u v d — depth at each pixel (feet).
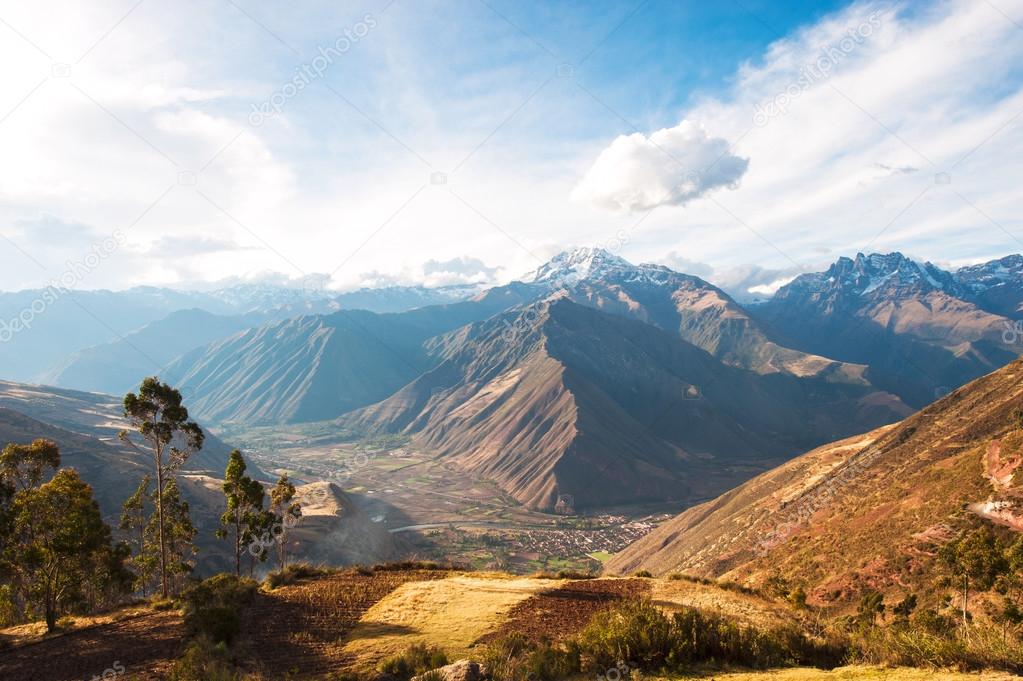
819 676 45.11
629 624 63.72
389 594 123.34
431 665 71.26
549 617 104.53
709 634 61.93
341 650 86.79
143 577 218.59
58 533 125.29
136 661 85.56
